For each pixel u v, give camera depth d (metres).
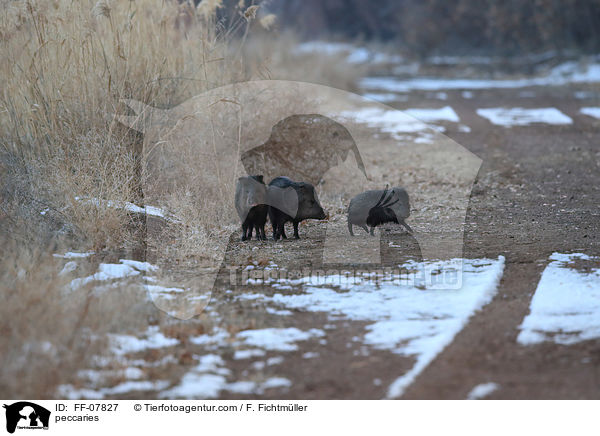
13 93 30.83
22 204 28.00
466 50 176.25
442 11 177.50
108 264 24.27
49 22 32.53
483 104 91.62
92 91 31.69
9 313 18.14
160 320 20.19
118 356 17.67
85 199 27.69
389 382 16.34
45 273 21.25
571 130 66.88
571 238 28.55
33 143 30.31
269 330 19.48
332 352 18.09
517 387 15.71
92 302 19.91
